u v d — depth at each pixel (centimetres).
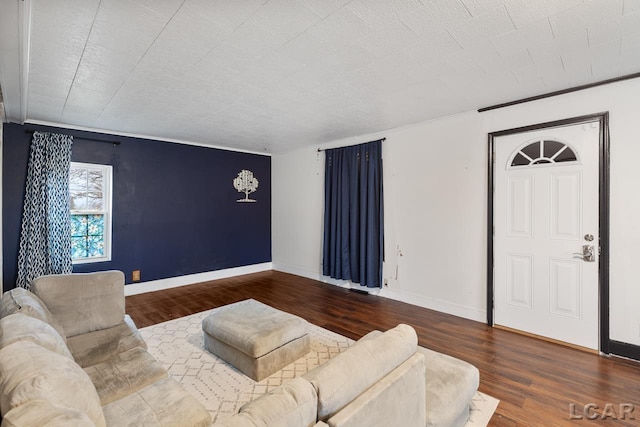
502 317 328
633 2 162
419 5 166
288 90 285
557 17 176
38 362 100
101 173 432
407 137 410
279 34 194
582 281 280
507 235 325
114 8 166
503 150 328
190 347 284
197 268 523
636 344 255
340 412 100
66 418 77
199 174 525
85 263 414
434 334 312
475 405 200
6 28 176
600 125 270
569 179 287
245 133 449
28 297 185
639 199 253
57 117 363
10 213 363
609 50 214
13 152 364
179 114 356
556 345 287
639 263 254
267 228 625
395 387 119
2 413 89
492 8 168
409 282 411
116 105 323
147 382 166
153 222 473
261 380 232
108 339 210
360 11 171
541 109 301
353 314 372
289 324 259
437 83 270
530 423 184
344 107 335
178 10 169
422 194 396
